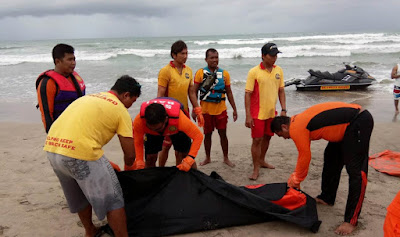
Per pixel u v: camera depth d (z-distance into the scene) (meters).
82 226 3.50
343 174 4.82
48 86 3.20
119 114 2.75
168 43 41.59
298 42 35.66
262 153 5.07
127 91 2.91
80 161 2.55
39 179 4.76
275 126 3.61
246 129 7.25
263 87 4.41
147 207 3.32
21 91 11.88
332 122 3.21
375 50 25.09
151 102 3.30
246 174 4.93
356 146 3.19
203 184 3.46
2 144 6.37
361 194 3.23
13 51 33.47
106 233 3.38
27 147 6.20
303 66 17.41
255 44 34.47
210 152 5.93
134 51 28.33
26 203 3.99
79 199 2.98
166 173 3.42
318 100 10.13
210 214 3.35
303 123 3.29
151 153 3.88
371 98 10.26
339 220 3.58
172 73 4.38
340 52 23.17
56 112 3.30
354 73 11.67
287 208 3.51
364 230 3.35
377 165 5.04
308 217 3.44
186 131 3.35
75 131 2.55
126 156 2.94
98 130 2.63
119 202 2.85
